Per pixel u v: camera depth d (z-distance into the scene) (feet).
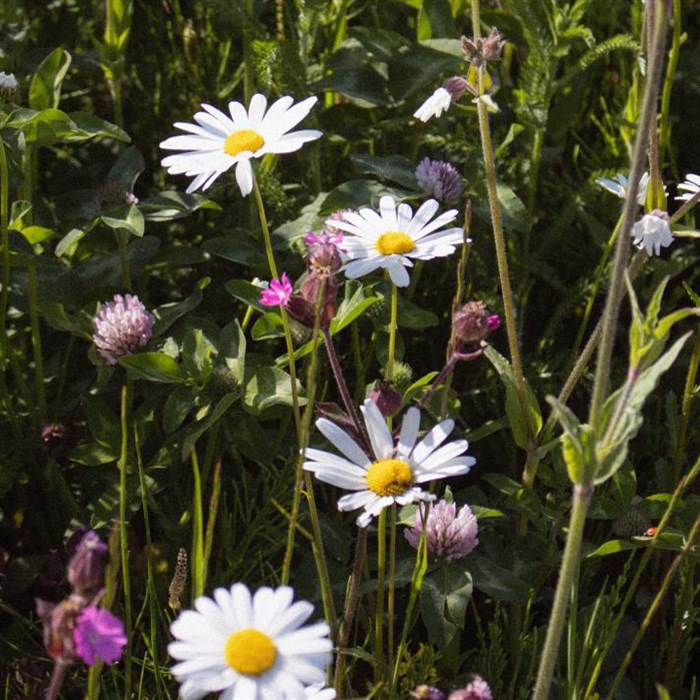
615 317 2.57
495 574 3.02
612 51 3.75
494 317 2.75
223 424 3.12
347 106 3.52
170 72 3.72
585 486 2.58
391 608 2.83
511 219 3.36
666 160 3.69
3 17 3.54
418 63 3.47
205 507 3.14
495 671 3.04
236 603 2.54
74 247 3.38
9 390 3.34
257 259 3.28
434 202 2.93
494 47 2.86
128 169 3.36
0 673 3.03
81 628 2.43
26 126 3.24
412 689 2.92
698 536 2.98
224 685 2.50
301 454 2.69
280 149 2.90
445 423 2.72
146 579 3.10
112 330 3.05
